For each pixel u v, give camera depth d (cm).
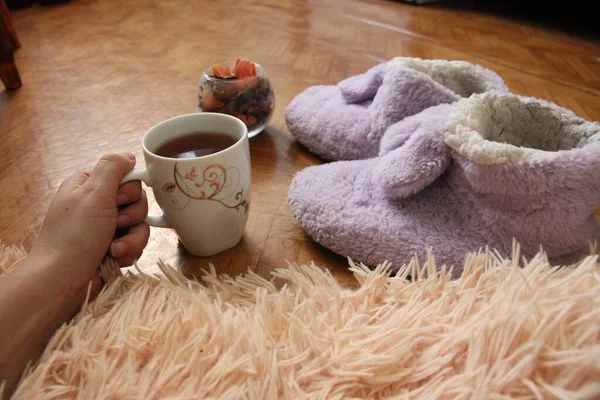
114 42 104
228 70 61
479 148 39
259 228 47
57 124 68
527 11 127
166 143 42
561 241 39
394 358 29
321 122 58
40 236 35
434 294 35
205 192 39
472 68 58
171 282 39
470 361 28
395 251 41
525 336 27
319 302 35
